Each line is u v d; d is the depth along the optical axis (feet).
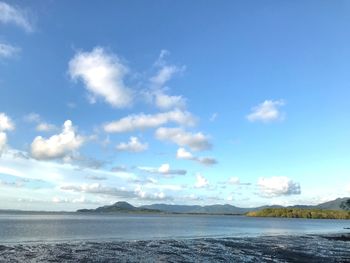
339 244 224.12
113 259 139.74
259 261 144.77
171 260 142.10
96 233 295.69
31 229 326.44
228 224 572.10
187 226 465.88
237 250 179.11
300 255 165.27
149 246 187.93
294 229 442.09
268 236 285.02
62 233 287.28
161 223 552.82
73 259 137.08
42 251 157.58
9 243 194.90
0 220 526.98
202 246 194.29
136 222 568.00
